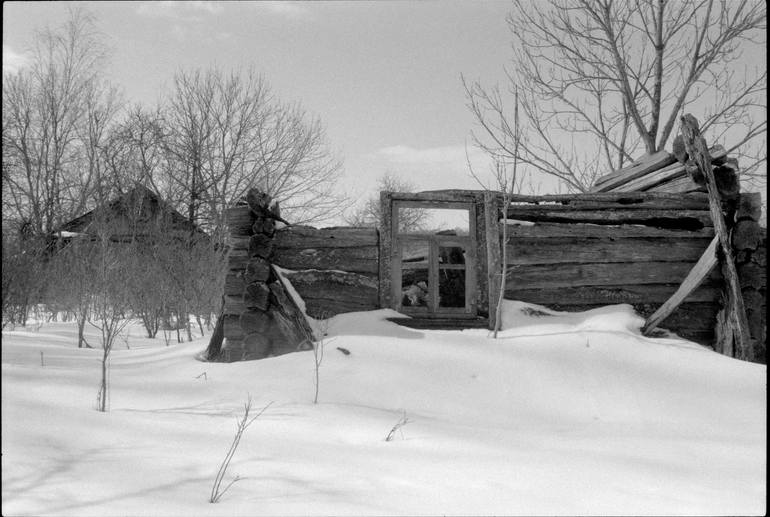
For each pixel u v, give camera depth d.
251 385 7.41
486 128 15.02
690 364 8.34
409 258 11.66
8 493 3.36
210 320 15.10
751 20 16.92
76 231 19.36
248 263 9.05
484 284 9.62
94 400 5.98
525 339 8.78
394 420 6.18
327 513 3.42
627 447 5.48
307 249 9.59
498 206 9.73
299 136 27.92
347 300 9.48
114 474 3.83
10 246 11.40
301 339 8.82
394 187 35.38
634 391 7.66
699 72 18.06
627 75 18.94
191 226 17.56
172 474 3.97
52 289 12.47
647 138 18.61
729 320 9.33
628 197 9.87
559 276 9.68
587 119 19.75
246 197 9.52
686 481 4.31
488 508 3.62
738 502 3.82
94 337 12.02
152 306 13.20
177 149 26.02
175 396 6.73
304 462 4.49
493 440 5.56
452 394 7.48
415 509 3.56
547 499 3.81
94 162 19.72
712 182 9.15
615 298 9.74
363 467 4.44
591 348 8.56
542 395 7.57
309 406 6.57
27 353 8.41
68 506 3.24
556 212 9.82
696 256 9.91
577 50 19.08
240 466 4.29
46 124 23.20
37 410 5.11
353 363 8.04
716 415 7.12
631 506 3.70
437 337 8.77
